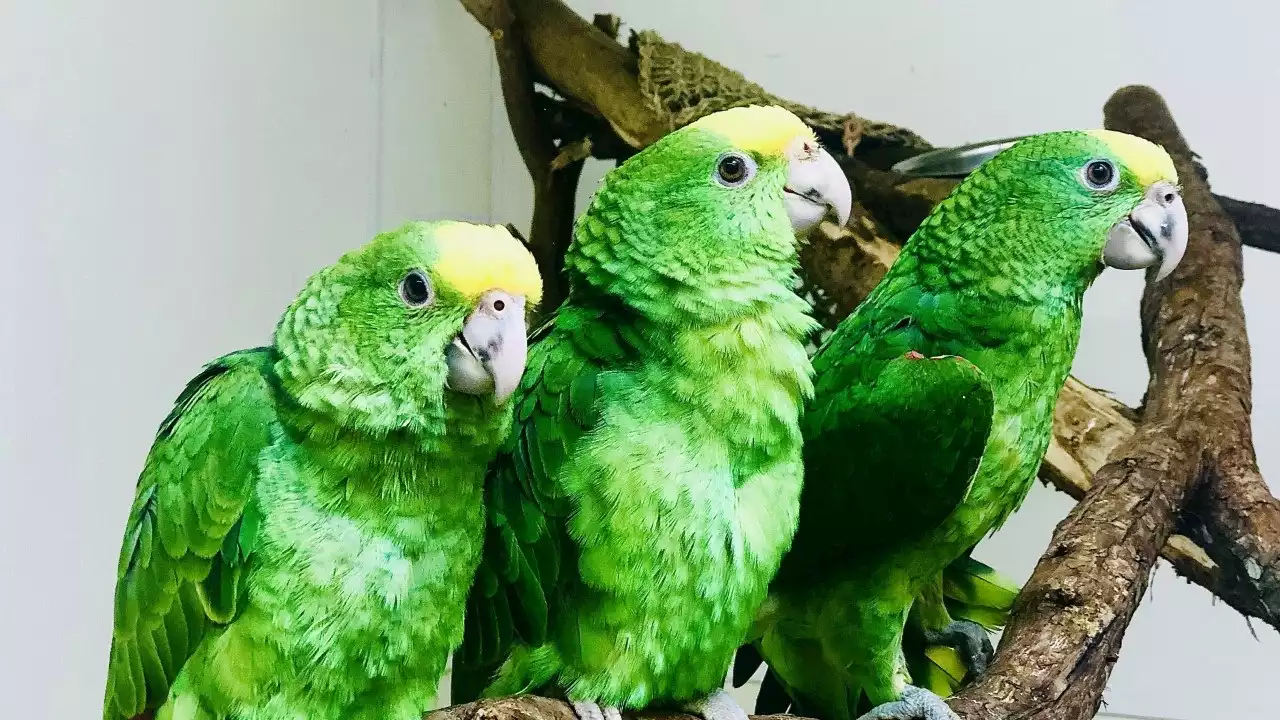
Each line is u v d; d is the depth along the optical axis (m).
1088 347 1.87
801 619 1.27
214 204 1.70
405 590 0.94
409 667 0.96
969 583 1.55
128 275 1.60
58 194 1.53
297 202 1.81
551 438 1.04
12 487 1.48
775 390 1.07
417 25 1.99
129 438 1.59
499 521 1.06
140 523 0.99
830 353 1.31
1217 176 1.86
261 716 0.93
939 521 1.19
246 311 1.74
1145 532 1.43
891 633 1.25
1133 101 1.90
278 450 0.94
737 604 1.05
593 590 1.03
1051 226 1.22
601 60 1.96
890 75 2.01
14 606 1.47
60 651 1.51
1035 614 1.31
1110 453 1.74
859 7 2.02
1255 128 1.85
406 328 0.91
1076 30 1.94
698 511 1.02
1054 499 1.83
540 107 2.03
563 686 1.05
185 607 0.95
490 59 2.07
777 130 1.11
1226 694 1.67
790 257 1.14
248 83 1.75
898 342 1.25
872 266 1.84
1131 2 1.92
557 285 1.93
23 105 1.50
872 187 1.92
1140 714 1.72
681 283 1.06
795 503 1.10
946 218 1.29
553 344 1.10
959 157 1.83
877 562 1.23
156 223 1.63
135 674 0.99
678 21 2.08
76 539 1.53
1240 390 1.70
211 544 0.93
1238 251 1.83
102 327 1.57
